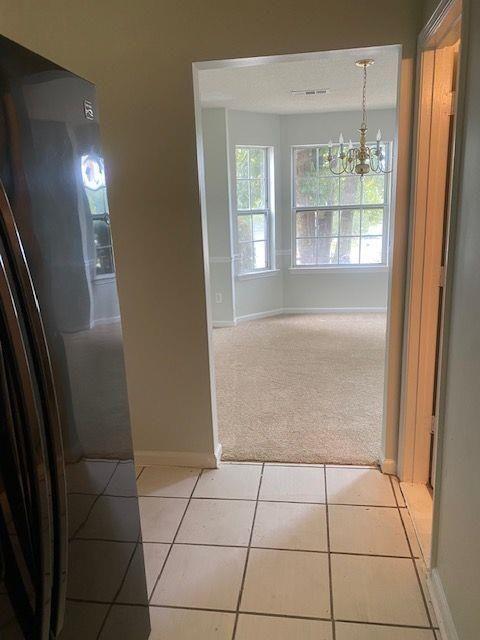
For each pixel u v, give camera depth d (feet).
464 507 4.56
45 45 7.07
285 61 7.02
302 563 6.23
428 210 6.77
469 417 4.40
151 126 7.18
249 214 18.78
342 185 18.86
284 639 5.19
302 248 19.66
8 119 2.82
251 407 10.90
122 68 7.03
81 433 3.71
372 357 14.19
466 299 4.42
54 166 3.31
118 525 4.42
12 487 2.74
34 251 3.06
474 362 4.25
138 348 8.09
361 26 6.55
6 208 2.68
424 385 7.38
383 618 5.40
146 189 7.43
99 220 4.00
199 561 6.32
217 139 16.84
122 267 7.76
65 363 3.44
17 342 2.66
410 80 6.62
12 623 2.81
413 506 7.22
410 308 7.14
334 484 7.88
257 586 5.90
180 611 5.57
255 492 7.74
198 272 7.67
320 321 18.60
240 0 6.66
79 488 3.68
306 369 13.33
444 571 5.25
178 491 7.83
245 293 18.94
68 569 3.55
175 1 6.75
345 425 9.87
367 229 19.15
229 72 11.54
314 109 17.28
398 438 7.90
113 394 4.29
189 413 8.29
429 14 5.98
